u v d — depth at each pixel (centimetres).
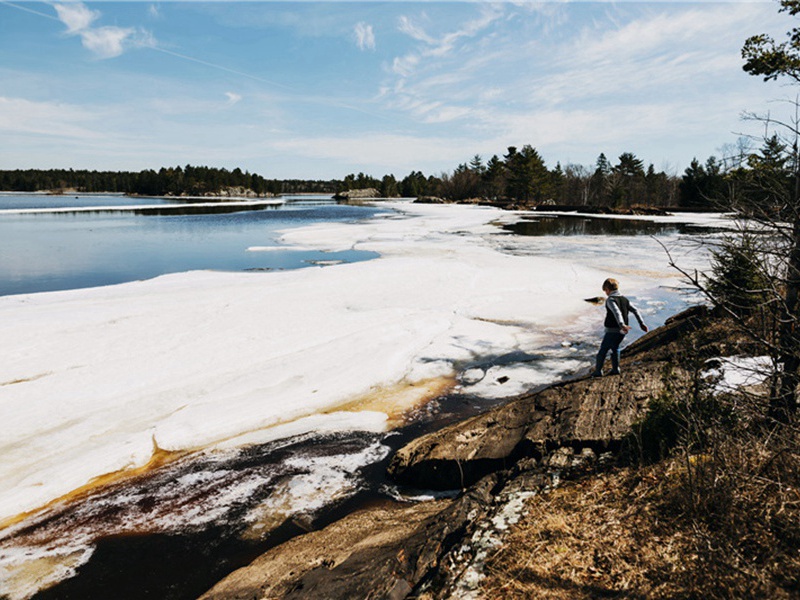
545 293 1644
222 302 1424
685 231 3806
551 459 530
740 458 407
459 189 10919
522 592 324
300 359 1016
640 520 378
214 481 630
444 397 881
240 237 3428
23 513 568
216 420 766
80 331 1158
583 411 630
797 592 277
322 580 381
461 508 450
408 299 1509
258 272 1977
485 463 592
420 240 3195
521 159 8281
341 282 1714
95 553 502
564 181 9644
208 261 2386
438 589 343
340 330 1196
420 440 674
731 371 596
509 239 3259
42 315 1268
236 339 1121
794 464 386
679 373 627
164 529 538
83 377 914
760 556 312
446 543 399
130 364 976
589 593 313
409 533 432
